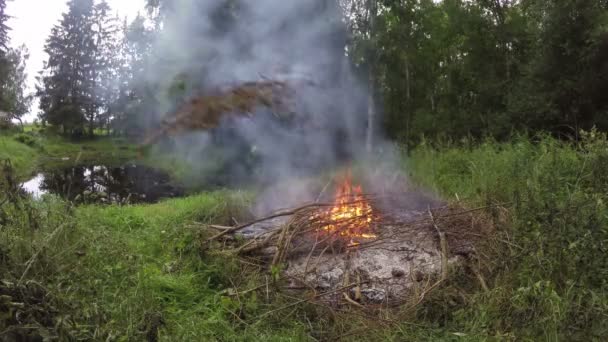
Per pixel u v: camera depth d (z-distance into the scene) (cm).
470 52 1187
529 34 1088
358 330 311
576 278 311
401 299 352
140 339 283
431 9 1177
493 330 291
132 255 383
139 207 696
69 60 2198
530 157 580
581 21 916
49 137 2092
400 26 1070
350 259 389
